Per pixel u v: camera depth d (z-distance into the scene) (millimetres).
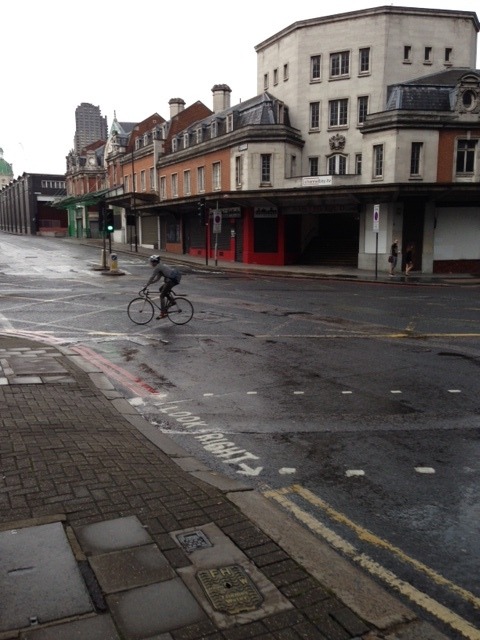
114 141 61250
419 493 4883
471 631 3070
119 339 12102
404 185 28875
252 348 11164
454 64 37812
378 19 36406
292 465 5484
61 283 24828
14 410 6516
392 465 5484
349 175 32844
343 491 4910
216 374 9109
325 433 6383
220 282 25938
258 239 36438
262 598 3100
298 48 38531
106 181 69625
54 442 5441
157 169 50781
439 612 3225
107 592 3094
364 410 7203
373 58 36688
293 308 17109
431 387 8258
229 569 3359
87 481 4531
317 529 4207
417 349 11008
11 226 106250
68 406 6867
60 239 69625
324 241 37844
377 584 3379
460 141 31094
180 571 3314
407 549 3959
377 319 14953
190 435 6336
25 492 4289
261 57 43344
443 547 3998
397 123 30484
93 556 3438
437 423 6707
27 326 13711
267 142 36156
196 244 44031
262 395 7902
